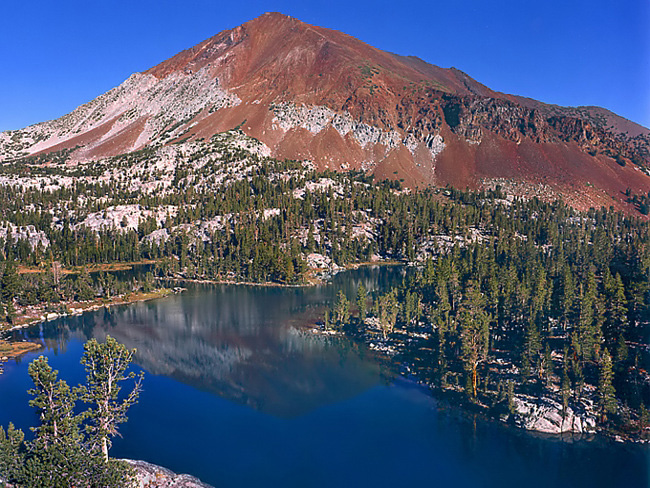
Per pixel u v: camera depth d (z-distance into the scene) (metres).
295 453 71.81
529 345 90.44
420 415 84.00
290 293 196.75
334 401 90.06
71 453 53.91
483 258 191.12
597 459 69.69
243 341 128.50
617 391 82.81
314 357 114.62
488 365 100.19
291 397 92.19
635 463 68.44
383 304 137.00
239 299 185.88
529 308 113.44
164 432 77.88
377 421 81.94
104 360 64.62
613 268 150.00
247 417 83.56
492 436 76.69
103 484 53.75
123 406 67.19
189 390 95.50
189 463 68.62
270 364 110.38
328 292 197.12
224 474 66.06
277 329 140.25
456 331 112.19
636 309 98.69
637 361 84.25
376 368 106.75
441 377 97.62
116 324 149.12
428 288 147.00
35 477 52.09
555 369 92.69
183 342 128.38
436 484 64.38
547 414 79.00
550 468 67.62
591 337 90.62
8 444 54.53
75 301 181.38
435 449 72.88
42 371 56.59
